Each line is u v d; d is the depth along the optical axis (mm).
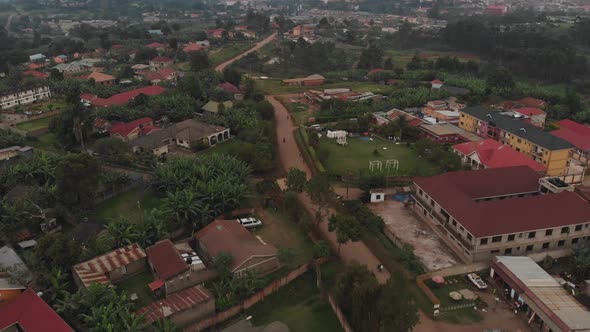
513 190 92125
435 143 127312
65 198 88438
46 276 67875
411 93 183875
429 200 90375
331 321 65938
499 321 64562
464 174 94062
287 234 87688
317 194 86125
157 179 99750
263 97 180750
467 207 80812
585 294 68938
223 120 140750
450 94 185250
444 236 84125
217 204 89938
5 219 82250
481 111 140750
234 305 66750
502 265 71438
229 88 188000
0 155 115562
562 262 77625
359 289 60250
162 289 69625
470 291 69750
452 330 62781
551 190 89812
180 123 136500
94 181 89438
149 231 80875
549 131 140500
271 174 112500
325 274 75375
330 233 87500
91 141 131375
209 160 106125
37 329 58062
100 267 70688
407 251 76000
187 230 86750
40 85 177625
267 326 64750
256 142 122562
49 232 84500
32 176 99812
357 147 132500
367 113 156500
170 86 192000
